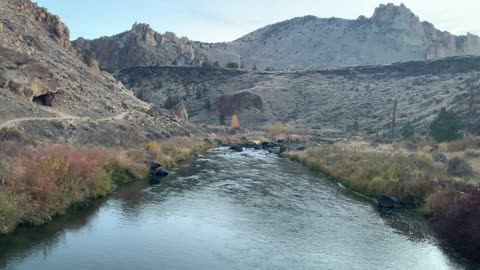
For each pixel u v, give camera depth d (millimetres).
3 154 22594
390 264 17359
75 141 36344
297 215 24078
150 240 18625
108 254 16609
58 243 17297
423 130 68188
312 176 37562
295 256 17766
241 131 91750
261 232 20719
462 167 31562
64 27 84938
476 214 20219
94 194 24438
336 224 22594
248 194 28984
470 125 57625
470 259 18203
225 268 16047
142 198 25922
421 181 27656
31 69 47719
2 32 56969
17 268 14586
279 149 60938
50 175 21219
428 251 18984
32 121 36969
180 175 34844
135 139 45344
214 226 21297
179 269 15680
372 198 28922
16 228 18016
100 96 59812
